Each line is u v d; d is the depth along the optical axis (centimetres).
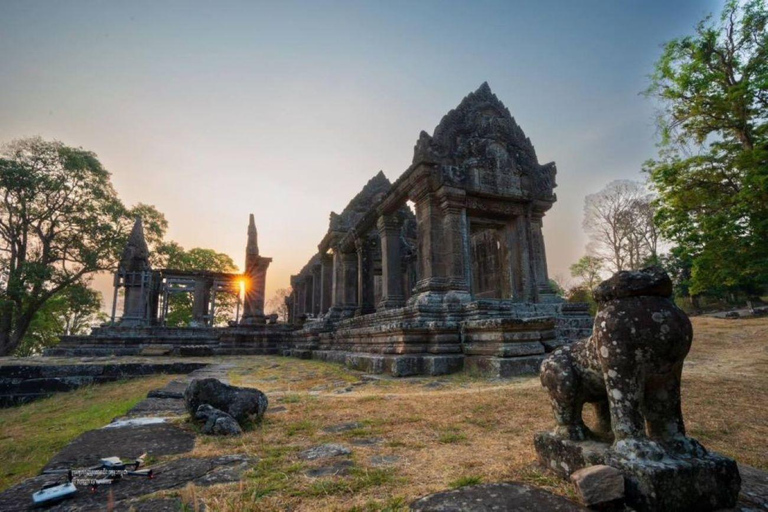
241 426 489
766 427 455
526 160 1487
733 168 1677
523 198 1441
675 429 262
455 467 332
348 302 2120
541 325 1000
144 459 362
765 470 328
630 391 260
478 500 258
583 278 4591
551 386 320
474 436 430
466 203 1359
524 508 245
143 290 2611
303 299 3638
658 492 229
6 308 2862
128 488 295
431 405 594
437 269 1299
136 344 2344
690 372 881
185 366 1492
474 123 1443
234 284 3159
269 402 672
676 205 1800
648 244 3838
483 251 1977
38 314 3397
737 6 1702
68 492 274
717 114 1745
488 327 998
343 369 1265
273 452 382
